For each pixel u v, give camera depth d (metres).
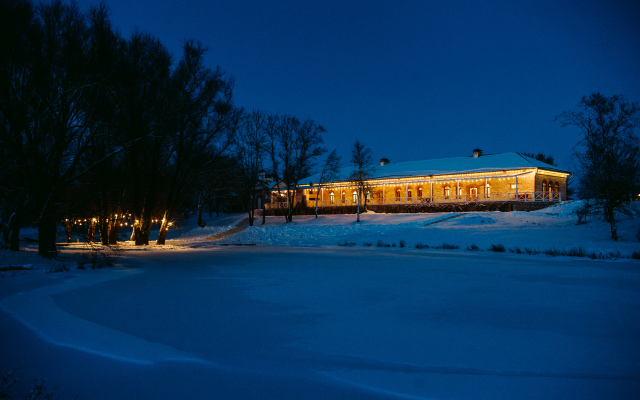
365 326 7.44
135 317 8.09
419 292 10.97
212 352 6.04
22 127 17.70
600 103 24.62
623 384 4.85
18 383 4.95
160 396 4.61
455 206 49.12
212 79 30.92
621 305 9.17
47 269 15.06
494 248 25.05
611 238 24.75
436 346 6.29
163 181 35.16
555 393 4.62
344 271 15.60
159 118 27.58
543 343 6.41
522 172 47.31
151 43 25.08
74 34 18.89
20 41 17.14
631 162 24.38
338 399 4.51
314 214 62.72
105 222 31.12
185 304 9.33
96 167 24.27
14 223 21.12
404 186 57.53
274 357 5.82
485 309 8.81
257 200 73.06
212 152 36.94
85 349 6.17
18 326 7.38
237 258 21.78
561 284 12.27
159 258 21.86
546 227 31.16
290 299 9.97
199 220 57.38
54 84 18.98
